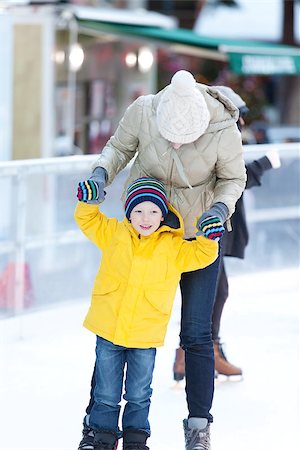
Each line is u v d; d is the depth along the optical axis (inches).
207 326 298.2
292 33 1321.4
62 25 746.2
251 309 506.0
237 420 349.4
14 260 448.5
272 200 567.5
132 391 290.5
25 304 453.7
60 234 478.9
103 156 297.0
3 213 449.7
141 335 284.5
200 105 269.1
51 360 415.2
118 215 510.0
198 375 296.5
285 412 359.3
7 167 441.7
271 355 430.3
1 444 321.1
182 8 1477.6
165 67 1305.4
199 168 287.7
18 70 690.8
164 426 340.5
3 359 414.9
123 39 839.1
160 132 275.3
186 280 298.0
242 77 1187.9
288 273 568.1
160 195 283.1
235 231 375.2
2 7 675.4
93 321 290.4
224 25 1434.5
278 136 958.4
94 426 291.4
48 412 353.4
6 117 667.4
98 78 842.8
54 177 479.8
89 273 494.3
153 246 286.5
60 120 759.7
